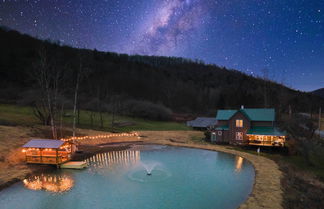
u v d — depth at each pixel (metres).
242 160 36.81
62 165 30.58
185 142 53.69
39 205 19.69
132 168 31.89
